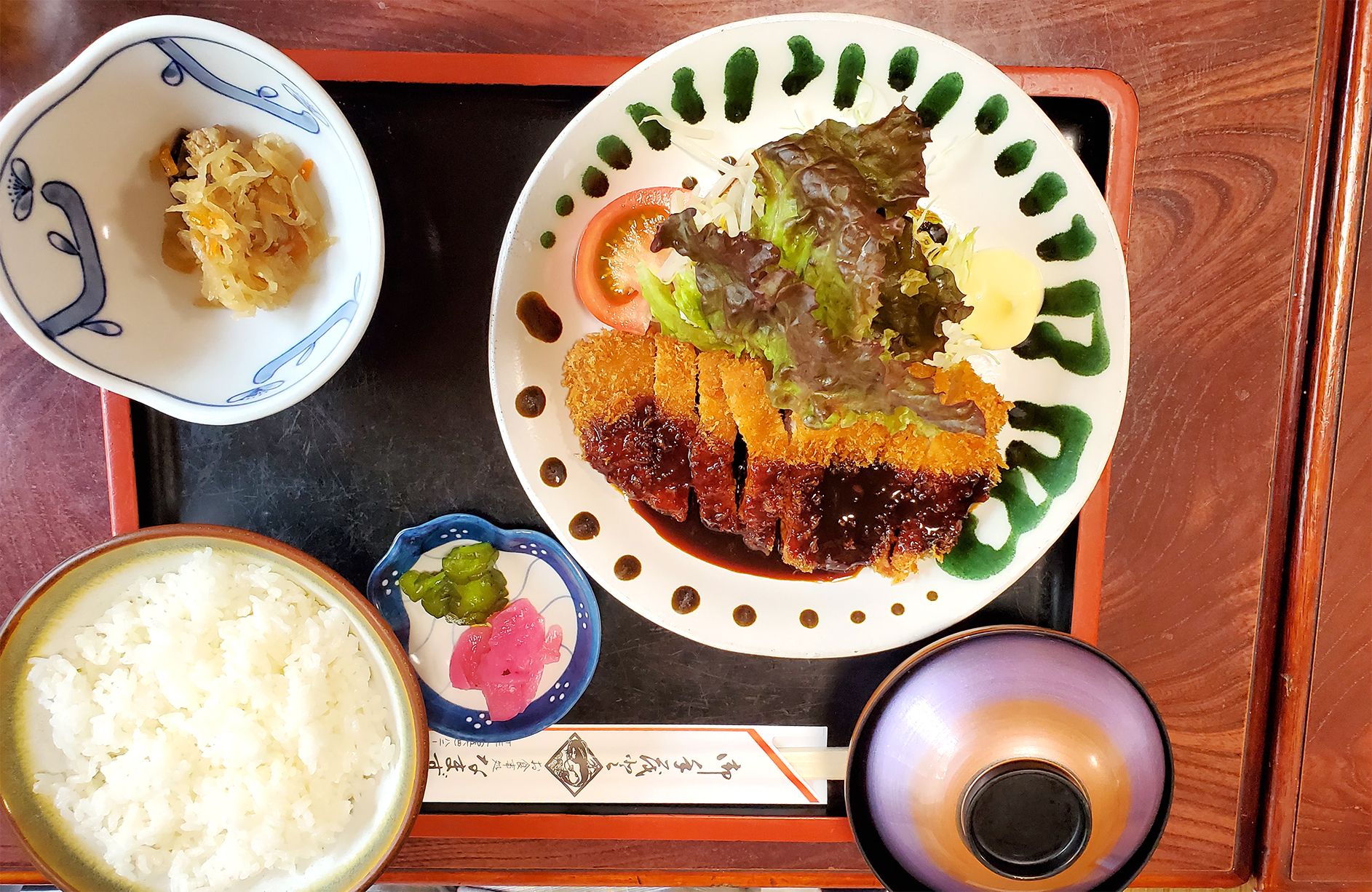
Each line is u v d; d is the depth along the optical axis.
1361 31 0.46
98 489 0.47
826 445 0.48
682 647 0.50
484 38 0.46
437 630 0.49
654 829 0.50
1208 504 0.49
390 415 0.48
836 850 0.50
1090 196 0.45
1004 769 0.46
